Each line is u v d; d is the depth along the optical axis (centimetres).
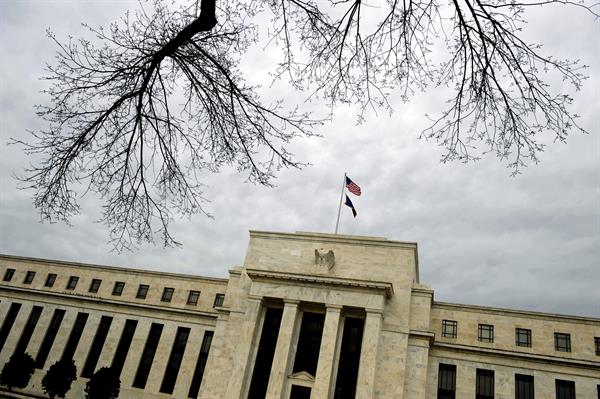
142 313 6153
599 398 4394
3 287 6788
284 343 4516
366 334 4438
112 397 4956
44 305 6556
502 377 4684
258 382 4569
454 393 4716
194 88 1037
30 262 7019
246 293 5206
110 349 6000
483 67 852
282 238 5456
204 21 849
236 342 4975
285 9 919
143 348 5906
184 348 5838
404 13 842
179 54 977
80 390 5788
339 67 937
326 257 5034
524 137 879
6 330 6588
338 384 4434
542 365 4653
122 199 1114
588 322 4759
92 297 6375
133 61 959
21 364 5084
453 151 944
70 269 6819
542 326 4859
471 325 5028
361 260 5100
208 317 5888
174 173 1120
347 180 5406
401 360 4500
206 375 5169
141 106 981
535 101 838
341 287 4700
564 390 4550
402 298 4812
